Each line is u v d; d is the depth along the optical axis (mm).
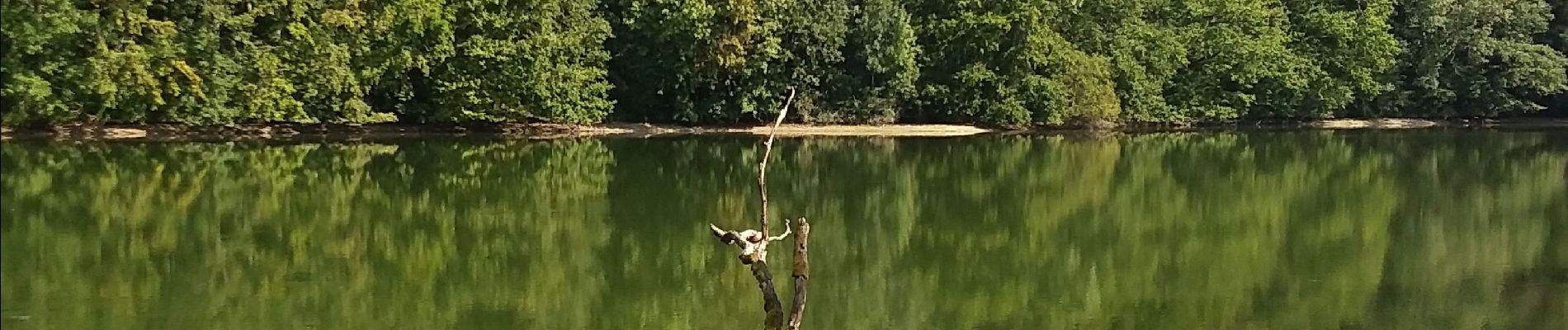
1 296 13273
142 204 20734
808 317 13516
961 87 50312
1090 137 48781
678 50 45531
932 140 44062
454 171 28219
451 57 39781
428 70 38688
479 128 43750
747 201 23453
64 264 15164
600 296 14250
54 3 29719
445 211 21047
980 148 40125
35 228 17859
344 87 37062
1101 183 28547
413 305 13562
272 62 34531
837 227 20438
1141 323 13523
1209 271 16828
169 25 32094
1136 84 53156
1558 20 63062
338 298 13859
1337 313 14094
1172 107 55375
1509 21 59531
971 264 17094
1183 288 15539
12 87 29656
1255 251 18562
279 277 14883
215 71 33719
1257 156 38062
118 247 16531
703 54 45281
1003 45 50094
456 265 16031
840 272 16141
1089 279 16094
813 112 48781
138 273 14812
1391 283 15922
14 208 19766
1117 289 15453
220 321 12523
